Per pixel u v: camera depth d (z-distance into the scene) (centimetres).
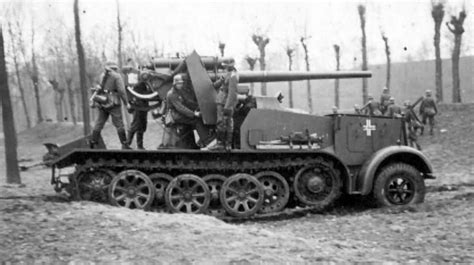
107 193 975
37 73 4331
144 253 609
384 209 1038
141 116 1121
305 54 3416
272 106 1070
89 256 599
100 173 987
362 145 1102
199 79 1047
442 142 2211
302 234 841
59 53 4106
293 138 1041
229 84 985
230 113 986
